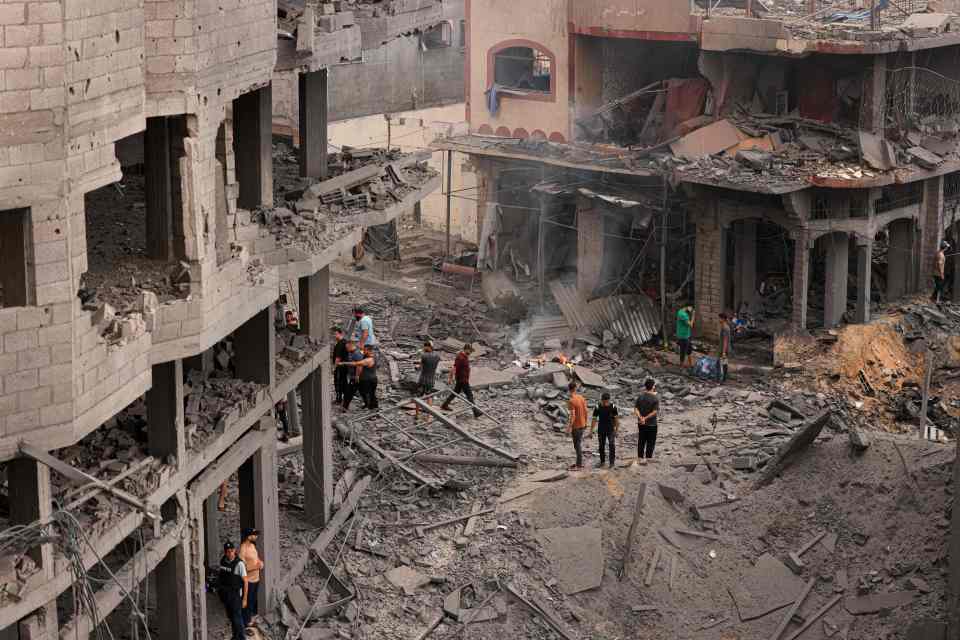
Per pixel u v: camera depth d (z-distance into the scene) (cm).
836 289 3812
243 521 2331
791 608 2481
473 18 4612
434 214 5331
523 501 2727
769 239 4203
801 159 3769
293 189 2486
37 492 1562
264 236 2175
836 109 3866
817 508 2692
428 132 5094
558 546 2589
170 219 1838
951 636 2295
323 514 2592
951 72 4044
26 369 1491
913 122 3922
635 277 4266
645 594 2519
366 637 2309
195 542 2016
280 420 3017
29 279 1480
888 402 3516
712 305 3919
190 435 2008
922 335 3831
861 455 2750
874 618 2419
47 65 1432
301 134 2550
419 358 3706
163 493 1878
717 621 2475
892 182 3672
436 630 2364
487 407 3322
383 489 2803
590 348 3888
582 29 4272
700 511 2700
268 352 2241
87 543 1634
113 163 1596
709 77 3984
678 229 4228
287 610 2328
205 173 1830
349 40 2422
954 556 2291
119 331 1642
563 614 2445
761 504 2722
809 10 4134
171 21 1706
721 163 3794
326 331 2584
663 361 3809
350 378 3177
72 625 1678
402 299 4362
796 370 3597
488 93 4625
